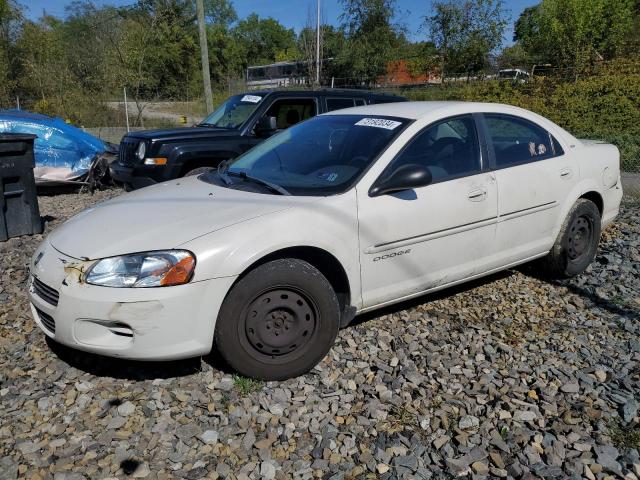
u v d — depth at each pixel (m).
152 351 2.94
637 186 9.09
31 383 3.21
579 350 3.68
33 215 6.50
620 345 3.74
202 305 2.96
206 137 7.65
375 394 3.13
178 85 34.56
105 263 2.96
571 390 3.16
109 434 2.76
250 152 4.48
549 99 17.11
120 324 2.92
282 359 3.21
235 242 3.02
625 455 2.63
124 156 7.97
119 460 2.58
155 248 2.96
